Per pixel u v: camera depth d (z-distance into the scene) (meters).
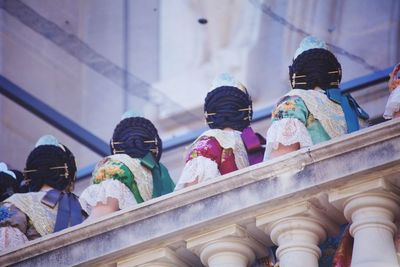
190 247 11.92
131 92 18.28
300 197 11.56
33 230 13.41
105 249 12.23
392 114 12.03
